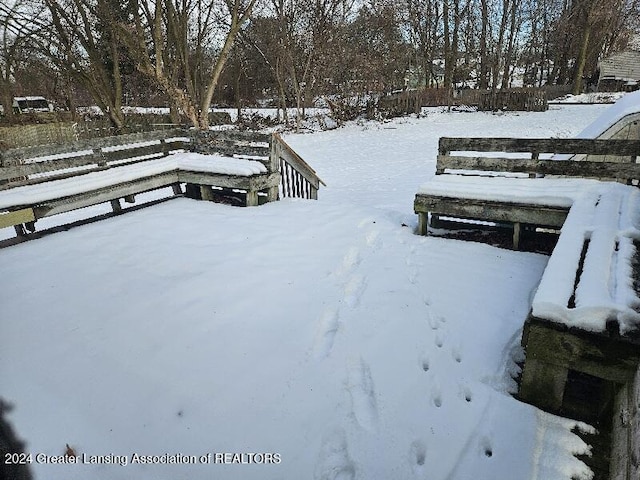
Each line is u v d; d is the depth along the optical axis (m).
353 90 22.03
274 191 5.62
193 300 3.05
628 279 2.23
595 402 2.12
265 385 2.28
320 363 2.46
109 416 2.08
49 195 4.33
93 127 18.73
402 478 1.81
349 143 15.20
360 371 2.41
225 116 21.81
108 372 2.36
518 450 1.92
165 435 1.99
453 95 24.27
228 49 11.47
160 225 4.64
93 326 2.76
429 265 3.76
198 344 2.59
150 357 2.47
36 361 2.45
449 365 2.48
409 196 7.53
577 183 4.14
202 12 14.73
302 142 16.03
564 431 2.01
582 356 1.99
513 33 26.59
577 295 2.13
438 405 2.19
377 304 3.09
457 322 2.89
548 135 13.96
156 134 5.94
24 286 3.30
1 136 15.26
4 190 4.39
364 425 2.06
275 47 20.28
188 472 1.82
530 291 3.27
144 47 10.13
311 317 2.89
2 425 2.03
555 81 34.69
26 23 14.85
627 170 4.01
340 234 4.43
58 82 22.36
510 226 4.59
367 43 24.25
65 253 3.92
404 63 27.25
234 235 4.34
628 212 3.24
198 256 3.81
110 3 11.11
